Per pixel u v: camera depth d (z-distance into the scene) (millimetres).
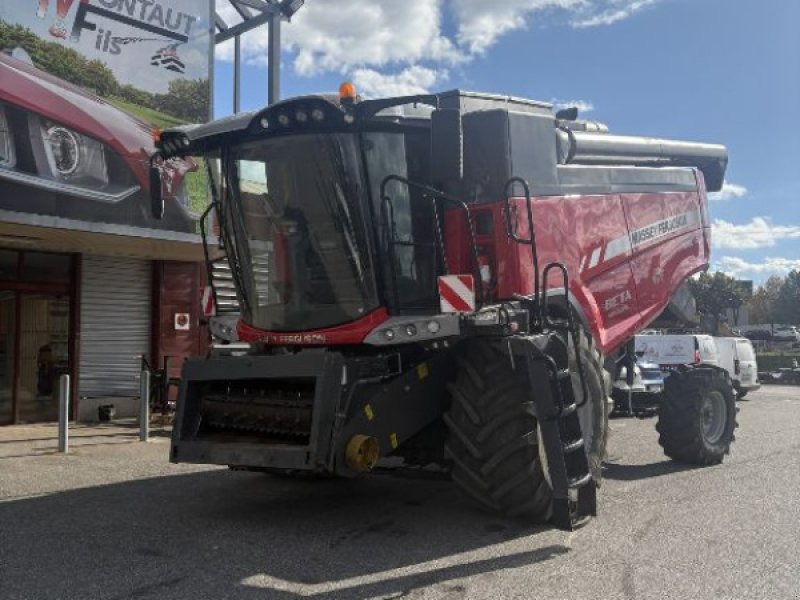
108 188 12062
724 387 9195
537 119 7223
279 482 7953
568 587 4605
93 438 11430
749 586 4641
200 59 14695
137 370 14727
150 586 4633
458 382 6090
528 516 6023
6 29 11828
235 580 4746
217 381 6258
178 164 12477
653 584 4668
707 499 7082
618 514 6473
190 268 15414
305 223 6211
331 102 5621
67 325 13891
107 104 12461
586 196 7926
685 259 9625
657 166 9602
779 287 94938
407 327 5812
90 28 13000
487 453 5867
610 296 8227
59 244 13016
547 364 5676
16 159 11039
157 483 7910
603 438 6977
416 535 5805
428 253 6414
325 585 4652
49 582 4703
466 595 4465
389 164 6148
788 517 6371
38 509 6699
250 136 6250
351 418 5535
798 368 34719
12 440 11148
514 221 6641
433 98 5621
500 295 6566
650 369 10969
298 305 6293
